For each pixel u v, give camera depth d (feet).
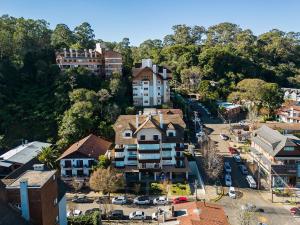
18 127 386.93
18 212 154.92
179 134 299.17
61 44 535.19
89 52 484.33
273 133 316.60
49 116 395.34
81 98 398.42
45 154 298.56
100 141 332.19
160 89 458.50
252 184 284.82
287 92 594.65
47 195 164.04
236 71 634.43
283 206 256.11
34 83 454.81
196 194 269.64
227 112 495.41
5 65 455.63
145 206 254.27
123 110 417.28
